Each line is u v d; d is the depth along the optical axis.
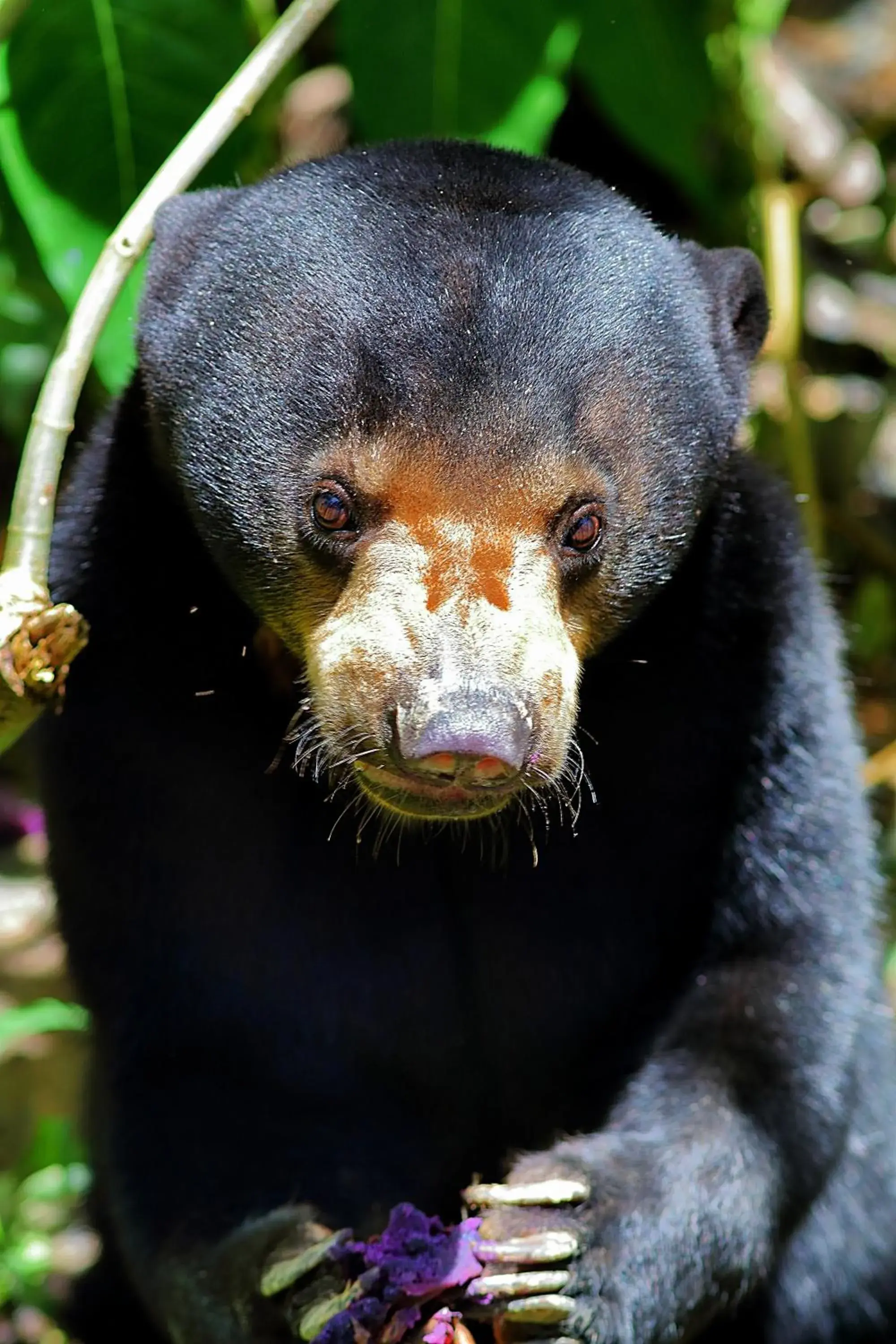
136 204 8.70
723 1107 8.78
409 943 9.38
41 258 11.79
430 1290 7.61
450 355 7.71
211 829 9.09
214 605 8.85
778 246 14.77
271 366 8.02
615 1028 9.73
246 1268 8.07
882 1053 10.08
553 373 7.79
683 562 9.01
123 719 8.94
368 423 7.75
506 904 9.41
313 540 7.95
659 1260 8.27
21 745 14.32
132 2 11.27
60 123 11.20
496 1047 9.67
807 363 18.25
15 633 7.08
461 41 12.26
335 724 7.61
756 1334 10.12
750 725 9.26
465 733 7.03
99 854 9.08
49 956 13.64
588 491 7.91
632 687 9.13
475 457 7.66
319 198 8.35
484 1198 8.21
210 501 8.27
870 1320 10.37
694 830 9.40
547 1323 7.90
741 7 14.76
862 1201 10.15
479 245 7.97
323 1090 9.54
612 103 13.63
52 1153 11.58
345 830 9.18
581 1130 9.69
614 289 8.14
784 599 9.30
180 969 9.22
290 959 9.32
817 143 19.05
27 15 11.08
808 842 9.30
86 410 13.37
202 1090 9.17
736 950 9.34
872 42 20.05
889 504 17.75
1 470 16.78
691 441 8.47
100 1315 10.22
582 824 9.33
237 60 11.48
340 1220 9.20
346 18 12.30
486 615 7.46
